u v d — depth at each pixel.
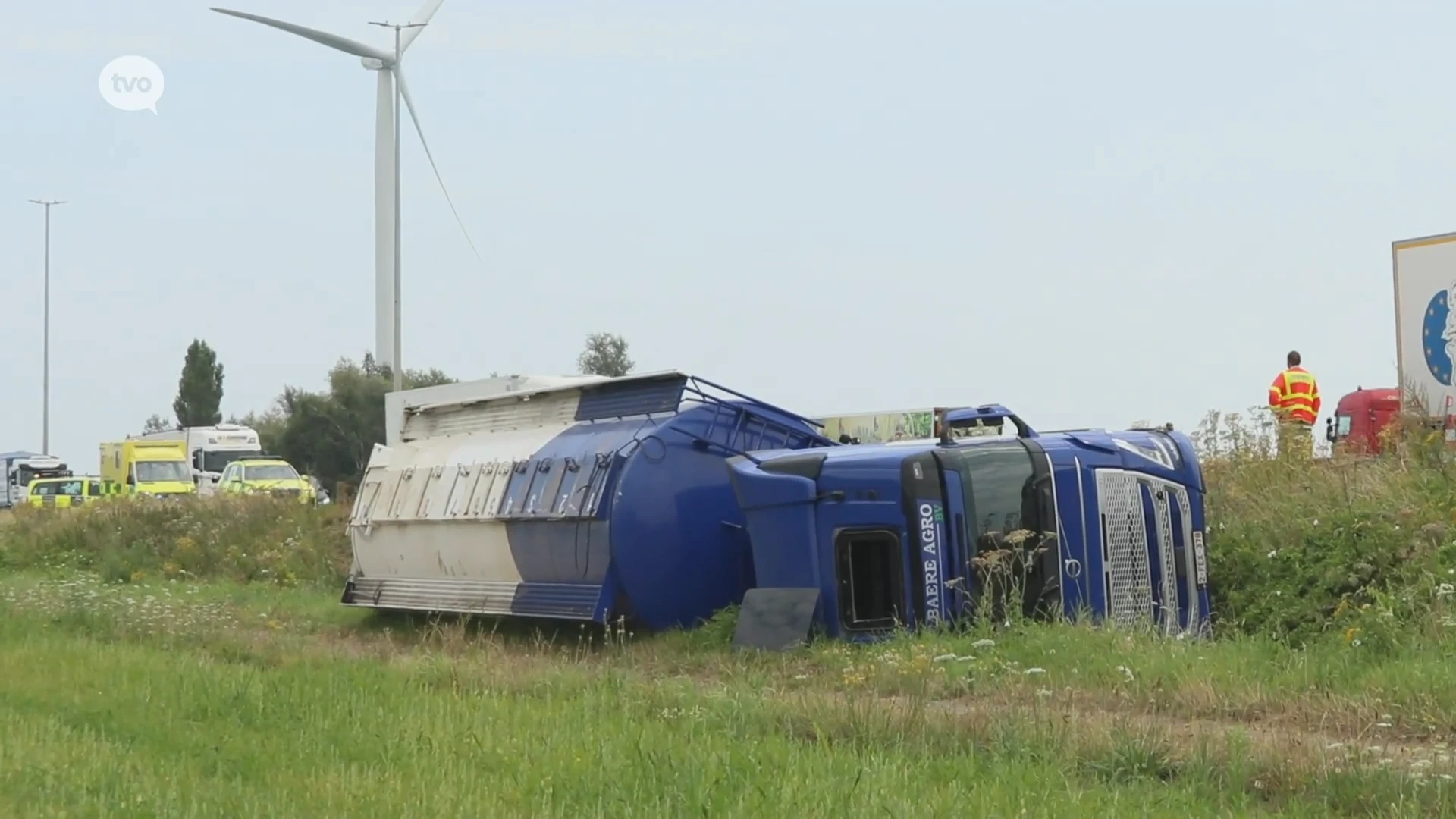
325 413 114.06
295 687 23.48
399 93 87.25
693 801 14.98
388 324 88.81
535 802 15.41
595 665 28.81
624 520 31.39
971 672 23.94
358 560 40.50
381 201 88.31
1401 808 14.88
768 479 29.31
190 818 15.20
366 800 15.59
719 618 30.89
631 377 33.25
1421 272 43.44
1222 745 17.50
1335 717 19.73
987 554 27.30
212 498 61.25
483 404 38.50
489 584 35.28
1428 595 26.11
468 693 23.17
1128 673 22.50
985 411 29.81
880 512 28.47
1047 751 17.36
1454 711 19.36
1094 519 28.55
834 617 28.52
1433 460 32.91
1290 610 28.86
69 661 27.78
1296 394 46.25
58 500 94.38
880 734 19.05
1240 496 34.12
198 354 187.38
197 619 36.34
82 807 15.72
